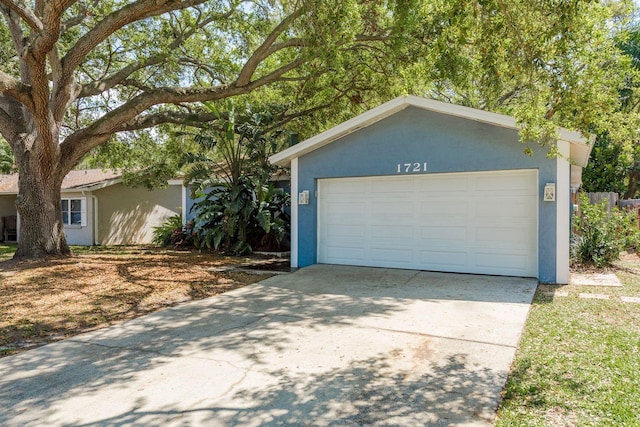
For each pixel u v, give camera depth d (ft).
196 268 32.17
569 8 14.76
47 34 25.14
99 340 15.94
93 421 9.82
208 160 40.86
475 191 27.27
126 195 58.65
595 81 15.67
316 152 31.94
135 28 36.96
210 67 42.91
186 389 11.47
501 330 16.12
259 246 42.14
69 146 35.76
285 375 12.32
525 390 11.02
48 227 35.81
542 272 24.98
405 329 16.51
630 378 11.61
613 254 31.78
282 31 30.12
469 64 26.14
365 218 30.99
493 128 25.96
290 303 21.07
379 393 11.08
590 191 50.55
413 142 28.40
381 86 37.78
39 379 12.35
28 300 22.20
